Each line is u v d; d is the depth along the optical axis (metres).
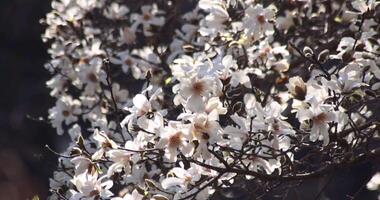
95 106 3.35
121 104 3.40
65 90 3.44
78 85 3.38
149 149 2.54
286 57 3.24
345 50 2.79
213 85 2.52
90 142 2.99
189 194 2.64
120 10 3.56
